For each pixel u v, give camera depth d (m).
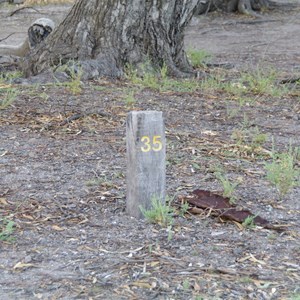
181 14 13.48
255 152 8.52
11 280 5.13
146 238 5.86
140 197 6.26
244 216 6.30
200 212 6.42
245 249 5.71
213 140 9.02
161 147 6.24
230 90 12.27
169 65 13.41
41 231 6.00
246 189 7.16
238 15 30.95
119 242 5.78
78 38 13.03
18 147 8.46
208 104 11.23
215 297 4.86
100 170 7.63
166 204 6.57
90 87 11.84
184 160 8.09
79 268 5.31
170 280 5.12
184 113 10.53
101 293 4.93
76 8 13.23
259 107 11.25
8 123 9.48
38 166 7.75
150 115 6.16
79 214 6.38
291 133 9.62
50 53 13.00
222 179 6.99
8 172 7.54
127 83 12.47
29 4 30.47
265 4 32.41
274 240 5.91
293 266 5.42
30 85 11.74
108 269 5.29
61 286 5.03
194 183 7.27
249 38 24.55
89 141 8.76
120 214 6.39
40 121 9.57
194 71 13.86
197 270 5.29
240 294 4.93
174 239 5.85
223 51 20.50
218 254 5.59
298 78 13.52
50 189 7.02
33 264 5.38
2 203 6.62
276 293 4.96
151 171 6.23
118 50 13.04
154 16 13.20
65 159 8.02
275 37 24.81
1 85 11.67
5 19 28.52
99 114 9.95
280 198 6.94
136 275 5.19
